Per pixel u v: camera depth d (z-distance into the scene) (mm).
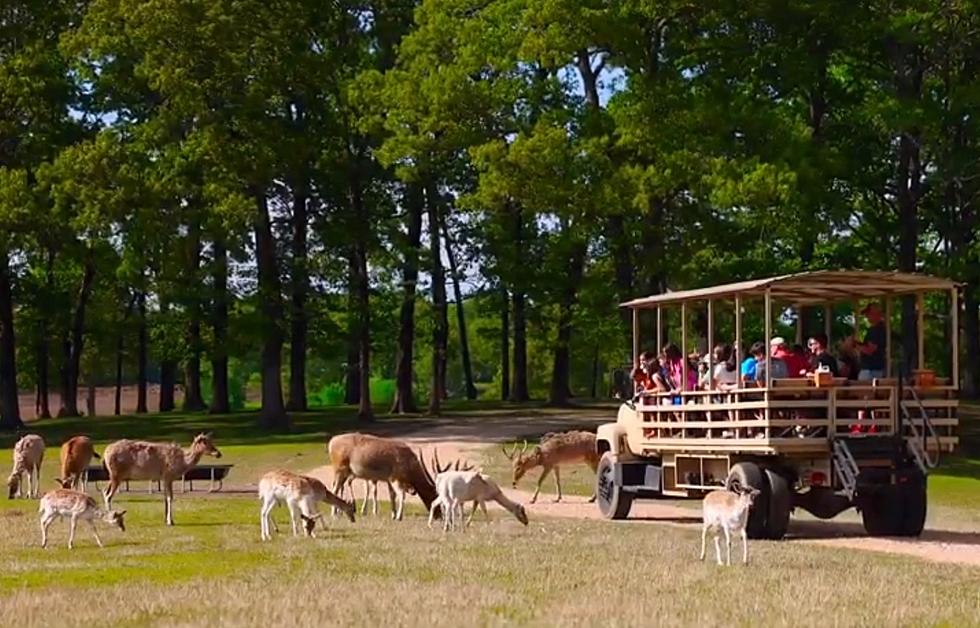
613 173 36406
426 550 18250
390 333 63188
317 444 41719
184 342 48875
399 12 49312
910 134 39469
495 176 36812
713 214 37438
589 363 75562
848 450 19453
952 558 17938
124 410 81125
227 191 43844
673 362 22797
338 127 46812
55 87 47000
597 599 13617
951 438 20125
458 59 39531
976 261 42812
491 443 39656
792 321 33000
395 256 50906
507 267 50875
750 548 18531
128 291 59500
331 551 18219
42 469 36969
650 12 37094
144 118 49531
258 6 43844
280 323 46688
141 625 12195
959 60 40375
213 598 13727
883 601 13688
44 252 53344
